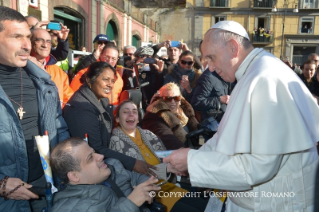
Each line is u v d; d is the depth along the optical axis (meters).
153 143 2.45
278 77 1.22
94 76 2.00
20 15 1.45
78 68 3.23
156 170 1.88
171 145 2.50
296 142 1.14
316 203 1.30
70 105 1.96
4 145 1.41
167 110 2.75
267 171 1.17
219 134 1.36
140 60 3.68
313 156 1.36
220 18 20.36
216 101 2.92
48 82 1.65
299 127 1.15
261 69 1.26
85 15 9.80
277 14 21.67
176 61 3.96
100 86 2.01
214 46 1.41
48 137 1.53
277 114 1.16
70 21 9.57
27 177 1.50
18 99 1.53
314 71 4.20
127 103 2.27
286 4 21.56
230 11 20.80
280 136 1.14
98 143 1.94
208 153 1.31
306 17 21.70
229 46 1.38
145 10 14.35
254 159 1.18
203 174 1.28
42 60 2.33
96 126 1.94
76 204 1.41
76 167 1.45
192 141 2.74
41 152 1.48
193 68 3.55
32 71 1.60
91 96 1.99
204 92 2.98
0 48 1.40
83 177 1.48
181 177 2.35
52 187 1.47
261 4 21.34
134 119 2.24
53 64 2.54
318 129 1.27
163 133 2.59
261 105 1.18
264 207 1.33
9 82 1.51
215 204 1.71
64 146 1.47
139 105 2.94
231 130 1.26
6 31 1.38
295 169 1.30
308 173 1.33
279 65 1.30
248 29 21.67
